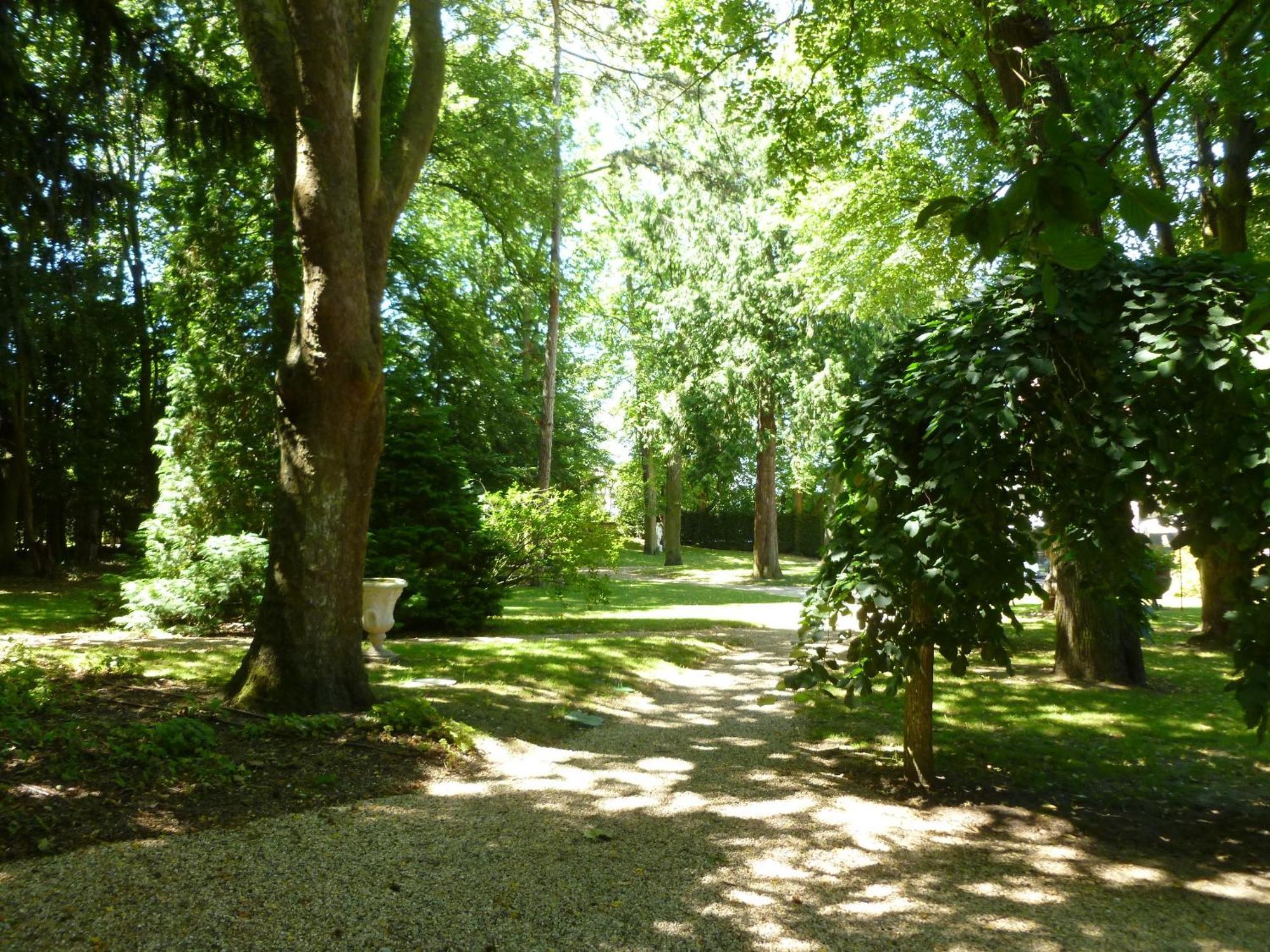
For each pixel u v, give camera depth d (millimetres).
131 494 22562
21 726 4805
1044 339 4273
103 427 21281
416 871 3660
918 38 10953
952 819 4695
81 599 15445
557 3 14078
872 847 4215
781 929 3277
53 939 2883
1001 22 8680
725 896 3570
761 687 8641
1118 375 4109
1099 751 6148
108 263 17219
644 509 40406
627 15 12352
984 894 3670
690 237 22953
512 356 23047
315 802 4469
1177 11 7641
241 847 3779
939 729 6797
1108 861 4102
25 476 20391
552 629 12164
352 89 6387
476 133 15242
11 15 6316
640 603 18391
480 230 19609
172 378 11688
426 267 16578
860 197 13250
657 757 5871
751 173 20688
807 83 12797
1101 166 1459
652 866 3854
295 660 6105
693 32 10383
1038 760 5895
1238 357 3660
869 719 7160
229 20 10555
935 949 3143
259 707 5988
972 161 12500
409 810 4473
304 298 6344
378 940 3039
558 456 28156
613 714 7195
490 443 21016
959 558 4527
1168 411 3992
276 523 6320
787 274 21281
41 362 17828
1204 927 3375
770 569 27359
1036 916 3455
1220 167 10844
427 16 7480
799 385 21984
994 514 4508
